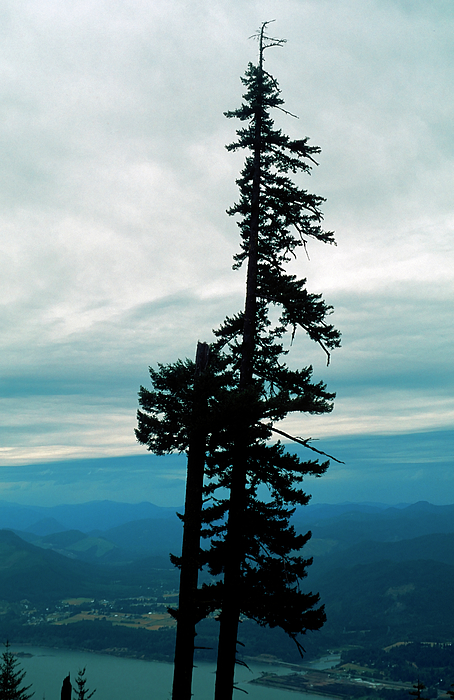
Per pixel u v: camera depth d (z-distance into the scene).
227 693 16.31
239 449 17.12
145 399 16.31
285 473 17.75
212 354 17.17
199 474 16.55
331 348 19.31
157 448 16.66
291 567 17.20
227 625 16.59
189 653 15.65
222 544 17.28
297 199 19.66
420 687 13.74
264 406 15.60
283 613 16.69
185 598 15.88
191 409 16.14
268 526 17.17
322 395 18.72
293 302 18.58
